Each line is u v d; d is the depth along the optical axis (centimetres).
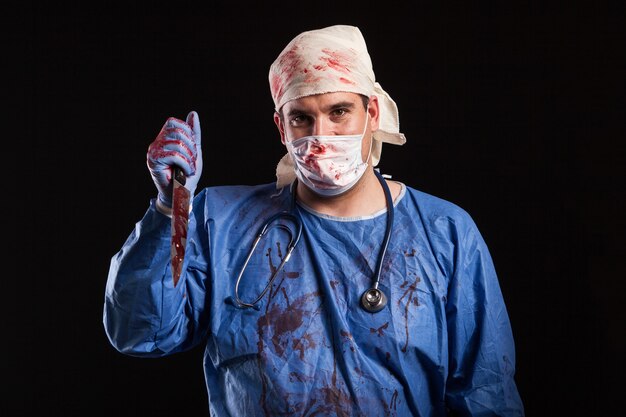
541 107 379
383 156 389
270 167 401
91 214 407
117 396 407
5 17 403
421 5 388
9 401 407
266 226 224
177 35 402
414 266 221
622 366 371
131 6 403
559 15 376
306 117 212
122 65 404
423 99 388
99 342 408
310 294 218
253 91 400
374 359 215
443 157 387
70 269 409
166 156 192
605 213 372
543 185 379
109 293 210
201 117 401
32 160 407
